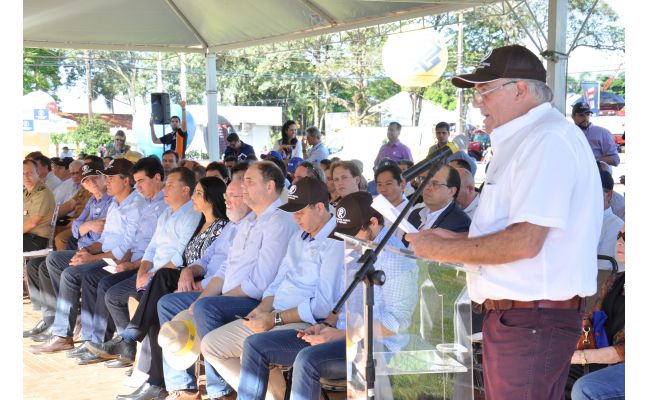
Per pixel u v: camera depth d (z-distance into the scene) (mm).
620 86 20703
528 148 2135
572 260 2129
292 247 3775
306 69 33875
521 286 2145
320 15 9000
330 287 3449
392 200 4426
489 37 27266
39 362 5203
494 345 2207
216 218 4648
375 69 32406
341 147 23750
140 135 18250
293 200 3621
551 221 2053
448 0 7180
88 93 33594
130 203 5633
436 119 25188
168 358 3998
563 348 2160
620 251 3635
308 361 3139
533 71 2244
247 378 3408
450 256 2176
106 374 4871
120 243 5617
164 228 4848
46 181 8648
